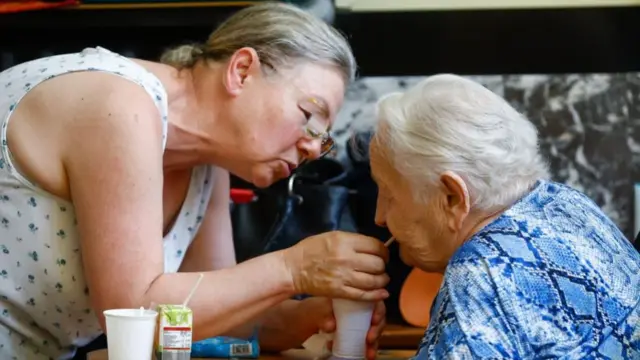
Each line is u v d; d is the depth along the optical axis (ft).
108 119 6.09
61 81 6.31
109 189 6.05
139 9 10.15
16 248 6.42
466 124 5.81
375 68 11.46
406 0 11.08
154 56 11.09
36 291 6.56
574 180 11.57
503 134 5.84
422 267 6.25
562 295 5.34
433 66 11.48
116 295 6.08
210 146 7.02
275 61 6.84
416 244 6.14
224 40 6.94
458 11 11.13
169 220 7.62
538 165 6.05
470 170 5.77
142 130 6.16
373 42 11.35
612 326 5.35
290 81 6.87
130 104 6.18
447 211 5.91
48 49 11.03
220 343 7.47
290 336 7.70
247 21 6.93
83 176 6.09
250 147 6.90
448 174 5.78
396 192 6.11
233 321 6.38
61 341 7.05
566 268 5.43
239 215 10.25
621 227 11.53
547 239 5.55
